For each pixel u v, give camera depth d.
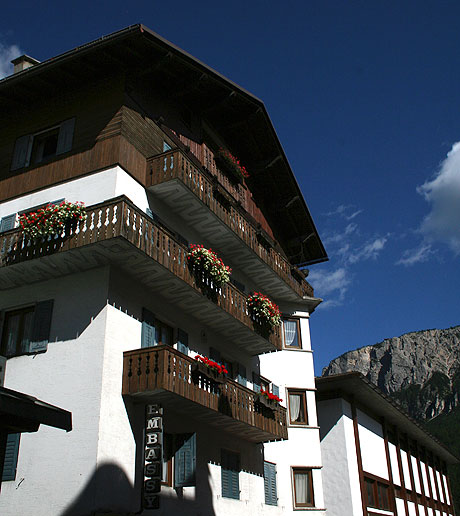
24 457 13.80
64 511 12.83
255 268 22.88
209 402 16.00
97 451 13.09
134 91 18.06
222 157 22.66
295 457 22.77
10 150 18.77
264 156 25.42
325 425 25.11
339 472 24.05
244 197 24.64
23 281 16.17
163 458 15.61
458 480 69.62
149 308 16.44
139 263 15.33
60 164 17.39
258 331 20.36
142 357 14.51
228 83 20.52
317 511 22.23
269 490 20.80
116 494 13.27
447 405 156.75
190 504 16.02
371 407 28.80
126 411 14.34
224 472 18.22
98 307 14.76
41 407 9.05
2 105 19.38
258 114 23.11
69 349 14.63
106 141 16.89
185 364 15.25
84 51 16.75
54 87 18.62
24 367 15.05
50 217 14.98
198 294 17.11
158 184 17.31
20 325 16.00
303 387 24.30
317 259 29.95
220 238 20.58
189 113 21.52
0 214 17.77
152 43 16.92
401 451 33.41
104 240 14.26
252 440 20.23
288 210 27.72
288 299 25.70
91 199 16.23
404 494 30.83
